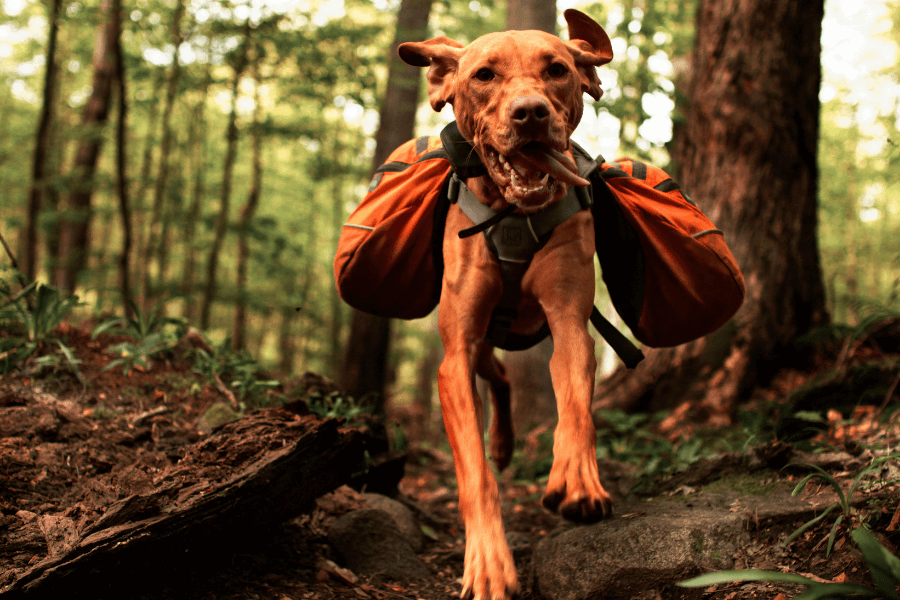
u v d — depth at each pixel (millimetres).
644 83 6371
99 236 18656
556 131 2125
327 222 19594
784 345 5020
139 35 9047
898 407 3105
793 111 5230
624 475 3834
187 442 3064
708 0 5539
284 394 3953
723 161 5316
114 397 3406
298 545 2777
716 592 2105
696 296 2836
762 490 2695
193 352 3967
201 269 14773
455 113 2436
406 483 5145
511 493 4590
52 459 2641
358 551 2834
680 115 5969
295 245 13234
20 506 2361
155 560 2125
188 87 9555
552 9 7961
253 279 14781
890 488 2352
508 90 2211
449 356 2430
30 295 3975
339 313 16203
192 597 2213
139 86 11125
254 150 10773
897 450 2758
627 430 4910
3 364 3359
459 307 2465
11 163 15820
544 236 2420
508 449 3895
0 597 1815
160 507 2203
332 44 8742
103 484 2537
